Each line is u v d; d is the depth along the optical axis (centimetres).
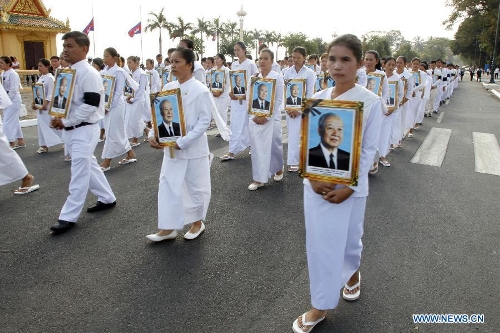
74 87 457
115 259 398
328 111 264
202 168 431
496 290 350
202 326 300
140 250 418
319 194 277
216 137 1029
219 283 358
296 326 293
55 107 463
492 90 2898
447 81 2055
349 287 334
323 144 268
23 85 2123
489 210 540
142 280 361
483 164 777
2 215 507
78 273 372
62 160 792
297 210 533
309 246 287
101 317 310
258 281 362
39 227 472
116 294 340
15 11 2770
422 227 481
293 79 684
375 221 496
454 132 1130
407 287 354
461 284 359
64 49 461
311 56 1282
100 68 882
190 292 344
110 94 706
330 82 843
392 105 734
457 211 534
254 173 614
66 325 300
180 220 420
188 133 408
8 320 305
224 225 482
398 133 884
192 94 411
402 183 653
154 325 301
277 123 624
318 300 287
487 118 1438
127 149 752
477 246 434
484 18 5059
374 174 700
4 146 554
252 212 524
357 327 301
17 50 2777
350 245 295
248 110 603
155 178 671
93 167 509
